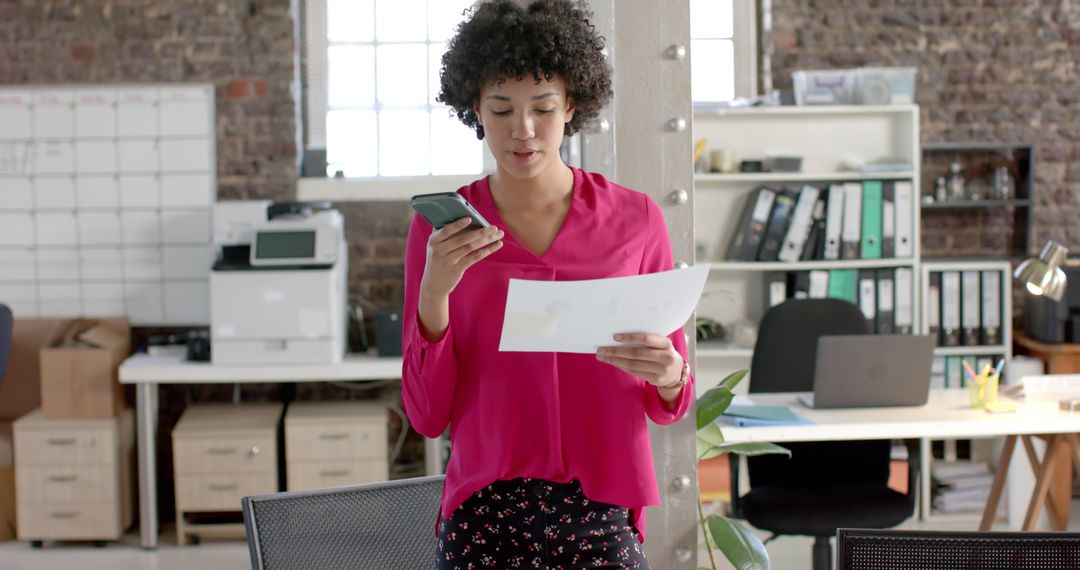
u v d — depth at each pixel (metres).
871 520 3.37
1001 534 1.71
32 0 5.03
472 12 1.54
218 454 4.65
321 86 5.29
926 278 4.98
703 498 4.61
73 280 5.09
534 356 1.49
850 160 5.10
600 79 1.52
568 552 1.51
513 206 1.54
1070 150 5.34
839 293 4.97
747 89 5.48
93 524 4.68
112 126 5.05
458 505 1.53
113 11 5.05
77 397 4.67
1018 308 5.37
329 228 4.63
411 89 5.35
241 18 5.08
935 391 3.73
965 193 5.32
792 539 4.70
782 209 4.94
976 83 5.31
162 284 5.09
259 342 4.59
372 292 5.20
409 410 1.57
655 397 1.57
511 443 1.50
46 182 5.05
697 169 4.99
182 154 5.06
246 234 4.70
